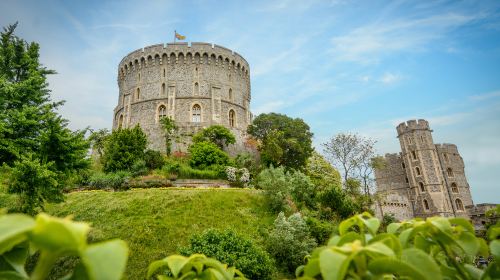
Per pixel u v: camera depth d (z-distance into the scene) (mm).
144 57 63344
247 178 42062
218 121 59469
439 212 67625
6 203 17453
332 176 51656
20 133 18922
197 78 61625
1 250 1181
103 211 26266
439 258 2322
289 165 50531
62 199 19172
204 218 25688
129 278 17484
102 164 44531
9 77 21641
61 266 16188
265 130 55844
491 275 1870
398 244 1677
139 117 59969
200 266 2023
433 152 73125
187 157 48688
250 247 17359
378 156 46406
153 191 31781
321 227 24703
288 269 19453
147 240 21422
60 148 18359
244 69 69000
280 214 22984
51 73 22625
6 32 22469
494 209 2533
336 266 1379
